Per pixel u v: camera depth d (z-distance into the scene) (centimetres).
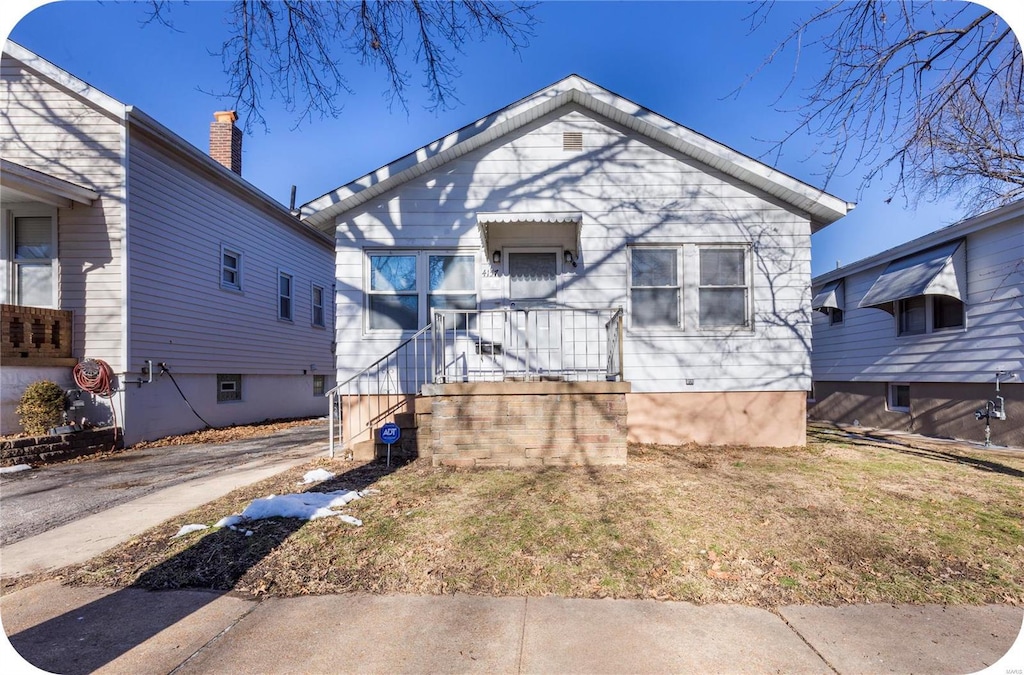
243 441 940
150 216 938
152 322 940
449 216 753
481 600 296
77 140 885
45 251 877
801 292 752
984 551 357
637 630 264
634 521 405
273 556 348
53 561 354
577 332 746
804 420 747
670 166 761
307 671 234
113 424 864
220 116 1296
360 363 742
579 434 591
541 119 762
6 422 761
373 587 311
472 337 745
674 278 762
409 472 565
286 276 1482
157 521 436
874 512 432
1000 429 845
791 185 723
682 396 748
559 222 684
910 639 258
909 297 959
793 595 299
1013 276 829
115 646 253
